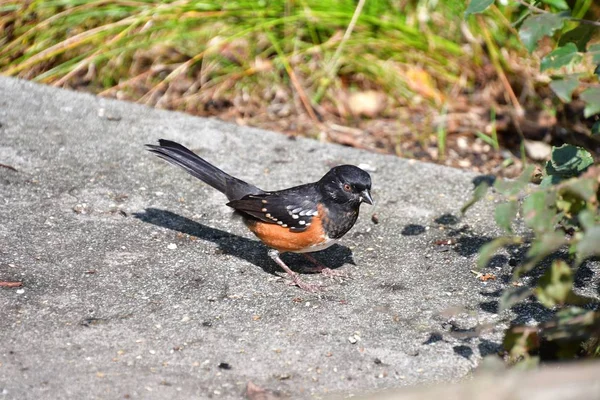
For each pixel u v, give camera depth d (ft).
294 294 29.45
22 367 23.72
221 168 38.70
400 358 25.41
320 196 30.27
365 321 27.58
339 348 25.85
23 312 26.76
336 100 49.01
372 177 38.93
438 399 16.43
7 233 31.73
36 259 30.17
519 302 28.73
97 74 49.75
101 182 36.52
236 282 30.01
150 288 29.04
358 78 50.08
